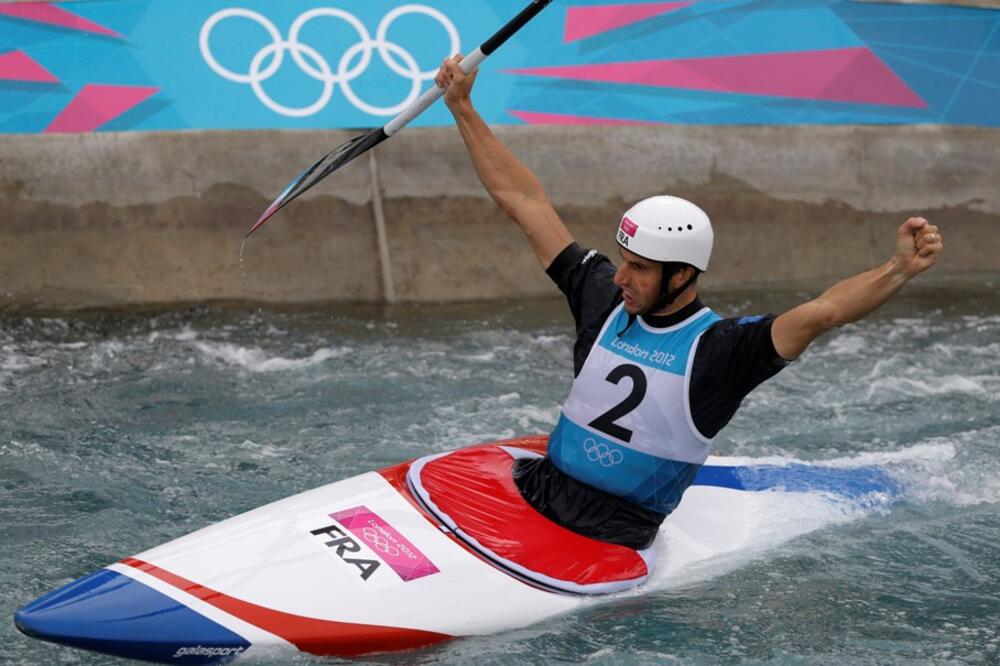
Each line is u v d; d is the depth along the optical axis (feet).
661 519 49.55
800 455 69.26
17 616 41.83
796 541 55.42
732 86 111.86
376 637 43.16
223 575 44.06
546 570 46.55
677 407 46.19
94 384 79.87
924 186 118.93
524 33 106.73
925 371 86.58
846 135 117.50
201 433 71.00
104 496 61.05
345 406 76.64
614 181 110.63
